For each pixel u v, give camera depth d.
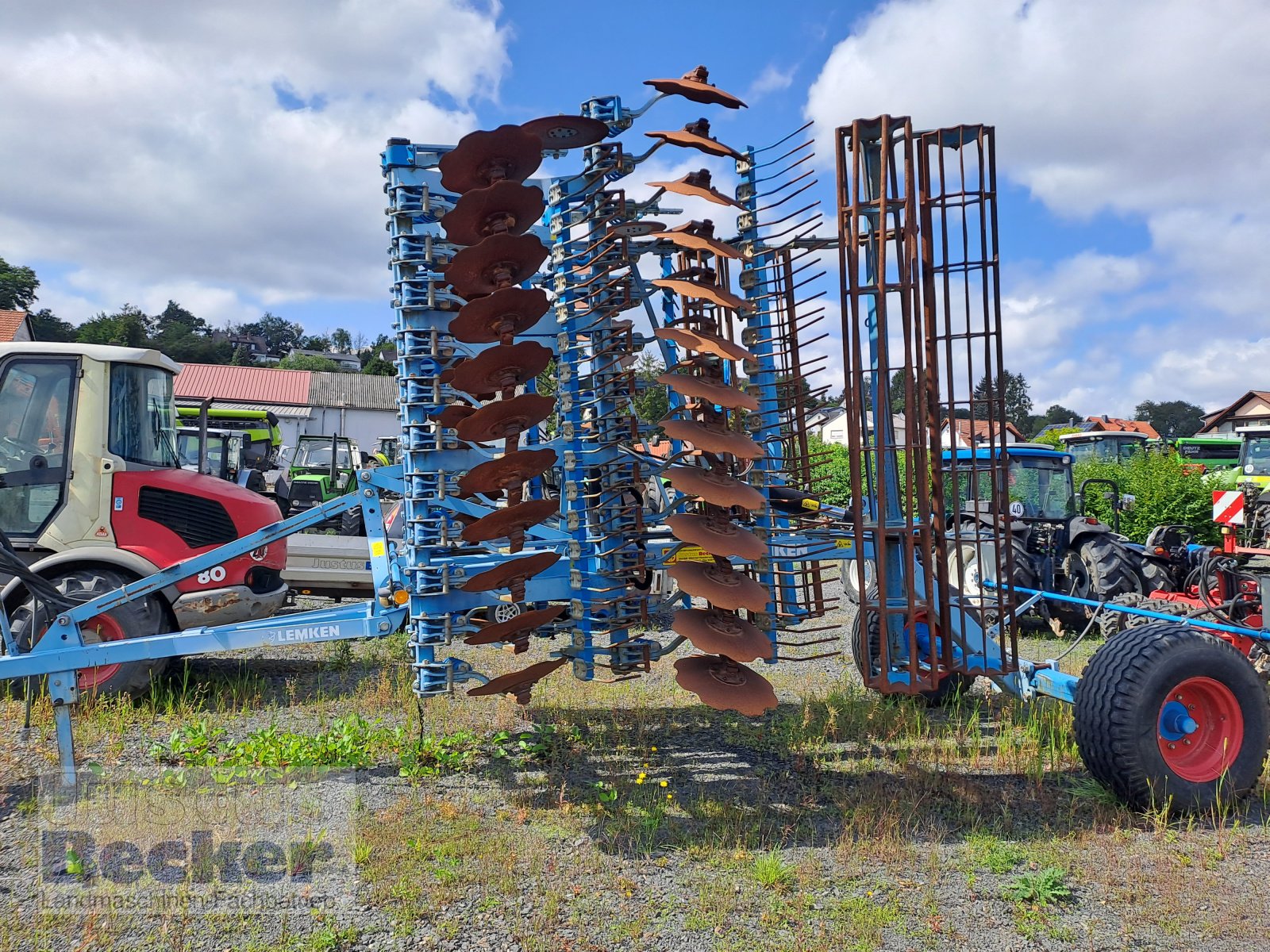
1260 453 14.29
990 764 4.82
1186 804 4.07
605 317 4.44
